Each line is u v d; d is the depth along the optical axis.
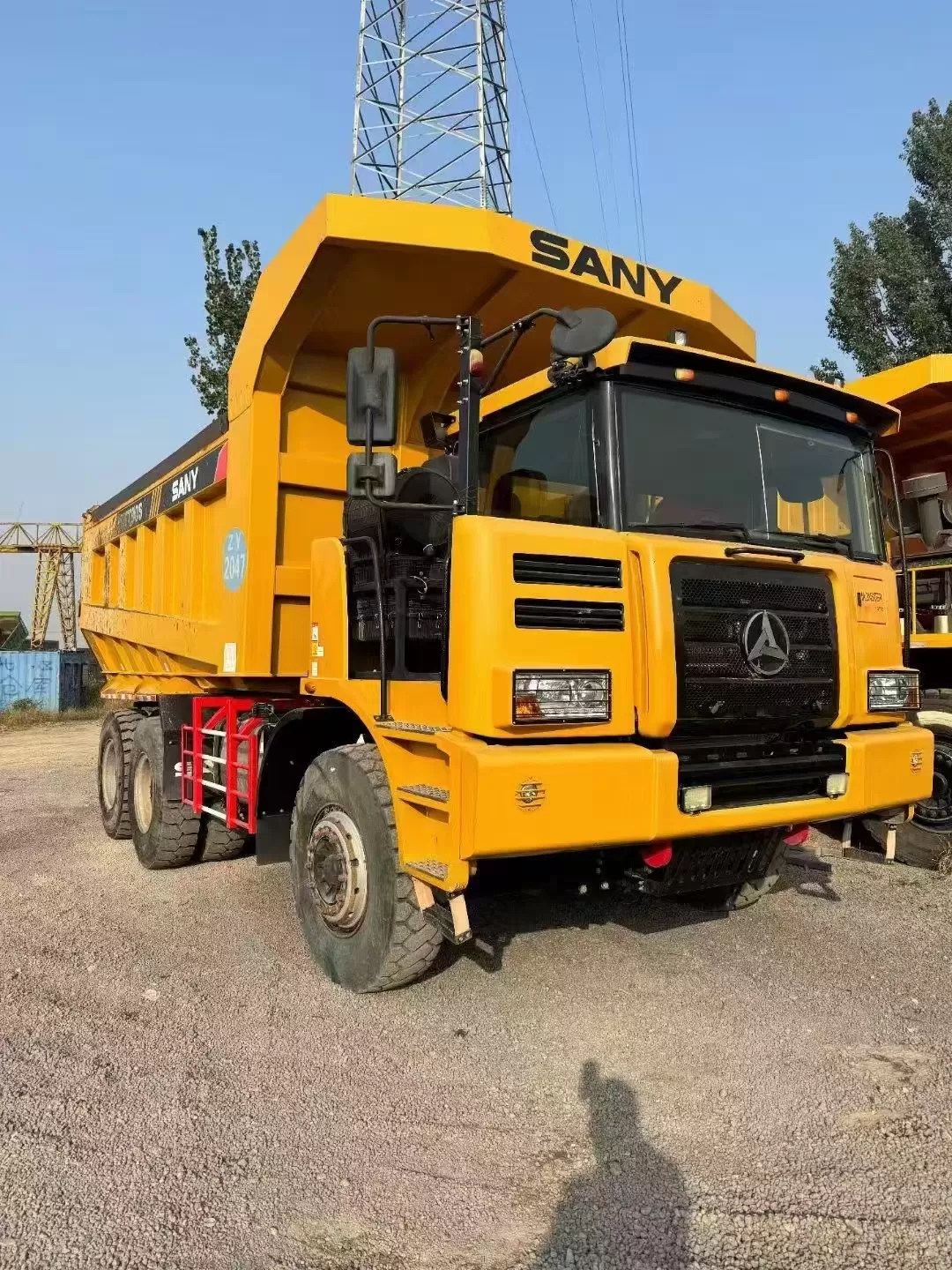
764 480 4.57
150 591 8.41
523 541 3.66
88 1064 3.80
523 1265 2.59
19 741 20.30
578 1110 3.43
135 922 5.73
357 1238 2.70
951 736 6.71
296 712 5.04
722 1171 3.03
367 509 4.61
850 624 4.46
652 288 5.35
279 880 6.74
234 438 6.05
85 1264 2.59
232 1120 3.36
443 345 5.67
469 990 4.55
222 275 19.20
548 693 3.59
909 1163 3.07
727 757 4.04
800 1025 4.14
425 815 4.10
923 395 6.91
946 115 15.97
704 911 5.77
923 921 5.57
